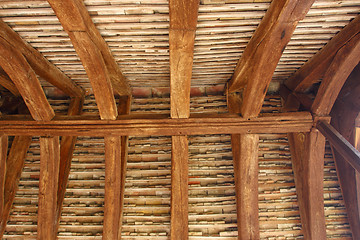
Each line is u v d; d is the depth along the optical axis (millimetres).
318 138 4605
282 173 5484
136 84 5594
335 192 5418
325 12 3490
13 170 5402
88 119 4609
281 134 5578
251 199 4793
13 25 3633
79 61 4617
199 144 5547
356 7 3402
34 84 4121
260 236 5344
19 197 5402
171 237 4801
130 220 5402
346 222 5332
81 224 5328
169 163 5531
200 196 5426
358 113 4816
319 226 4812
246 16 3508
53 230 4949
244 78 4797
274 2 3139
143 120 4578
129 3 3260
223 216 5359
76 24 3127
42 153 4648
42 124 4613
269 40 3361
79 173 5527
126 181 5492
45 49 4211
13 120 4625
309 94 5617
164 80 5418
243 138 4605
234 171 5277
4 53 3586
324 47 4207
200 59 4582
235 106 5516
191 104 5785
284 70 5172
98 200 5449
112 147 4652
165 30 3707
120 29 3695
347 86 4875
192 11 2922
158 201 5445
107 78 4070
